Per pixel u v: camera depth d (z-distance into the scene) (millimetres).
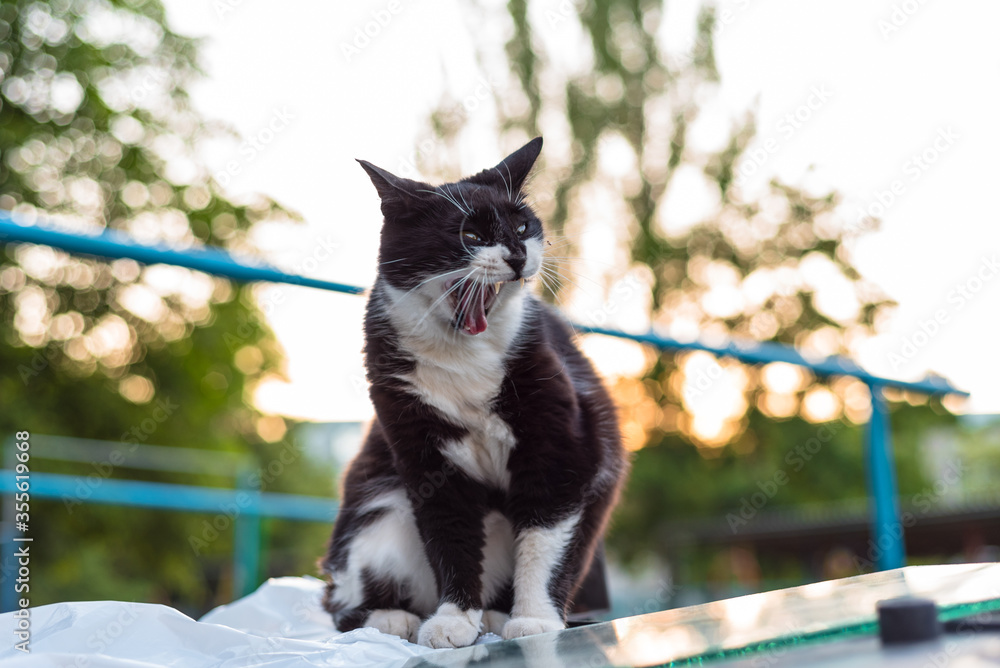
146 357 10031
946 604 1088
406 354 1920
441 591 1848
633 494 11172
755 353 3318
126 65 9602
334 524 2184
